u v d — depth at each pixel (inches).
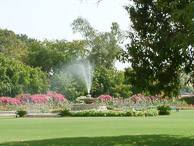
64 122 654.5
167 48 339.6
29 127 557.0
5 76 1480.1
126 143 339.9
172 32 336.2
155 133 450.3
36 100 1282.0
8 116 913.5
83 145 323.0
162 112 956.0
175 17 281.6
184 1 308.8
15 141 368.2
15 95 1494.8
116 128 526.9
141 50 372.5
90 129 513.3
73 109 1023.0
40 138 402.0
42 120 722.8
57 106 1238.3
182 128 523.8
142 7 367.2
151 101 1444.4
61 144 331.0
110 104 1338.6
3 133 466.3
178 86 398.0
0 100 1203.9
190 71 360.2
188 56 357.4
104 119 736.3
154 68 370.9
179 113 1039.6
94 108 1018.1
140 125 579.8
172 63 372.2
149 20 365.7
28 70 1606.8
